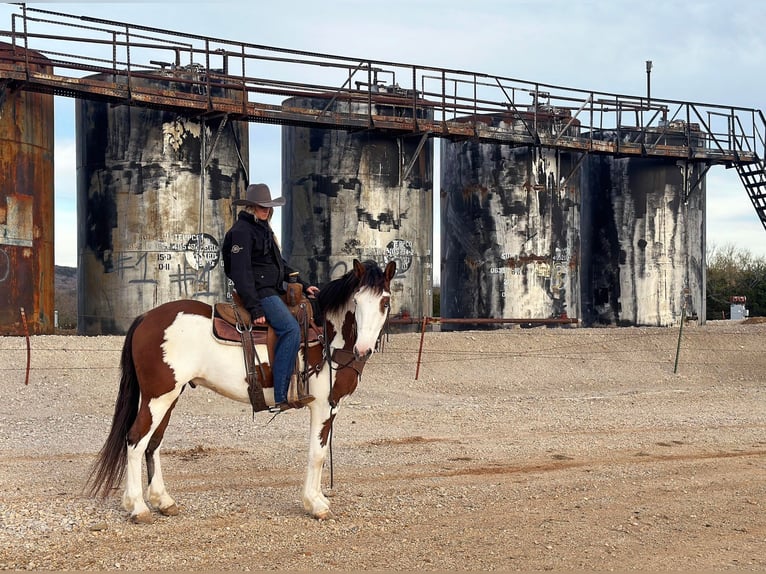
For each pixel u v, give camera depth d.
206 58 24.39
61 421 13.58
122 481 9.15
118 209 25.11
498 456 11.05
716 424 13.87
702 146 35.75
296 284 7.96
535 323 31.36
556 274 32.09
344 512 8.07
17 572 6.22
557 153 32.06
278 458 10.66
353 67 26.97
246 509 8.11
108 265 25.23
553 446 11.81
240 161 26.55
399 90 29.45
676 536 7.43
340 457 10.86
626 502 8.63
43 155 23.80
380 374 20.55
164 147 25.08
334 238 28.19
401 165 28.92
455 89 29.16
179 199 25.20
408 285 28.95
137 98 23.58
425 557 6.75
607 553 6.91
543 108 32.16
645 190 34.56
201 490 8.90
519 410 15.42
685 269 34.88
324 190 28.25
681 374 22.34
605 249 35.19
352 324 7.86
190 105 24.48
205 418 14.09
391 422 13.88
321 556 6.75
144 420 7.58
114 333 25.17
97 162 25.50
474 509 8.27
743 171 35.62
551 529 7.57
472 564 6.58
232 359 7.67
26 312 22.94
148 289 24.92
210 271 25.61
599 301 35.34
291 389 7.75
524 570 6.45
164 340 7.60
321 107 28.67
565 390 20.22
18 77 21.83
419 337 24.38
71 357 19.09
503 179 31.58
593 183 35.81
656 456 11.15
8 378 17.06
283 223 30.27
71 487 8.91
